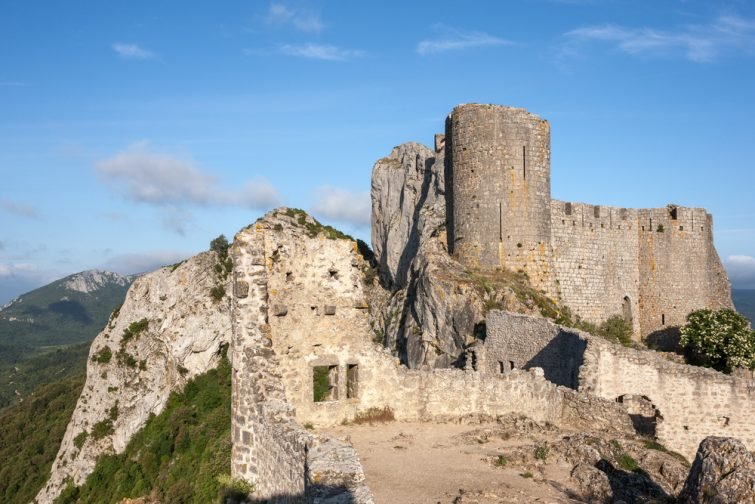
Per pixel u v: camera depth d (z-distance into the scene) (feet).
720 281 179.93
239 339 56.18
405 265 206.59
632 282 172.96
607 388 87.92
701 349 143.64
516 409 80.02
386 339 168.25
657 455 68.08
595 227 167.22
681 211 175.83
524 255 147.84
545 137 152.15
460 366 130.62
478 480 55.11
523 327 111.24
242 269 57.21
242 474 54.60
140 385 156.97
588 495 53.47
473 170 150.00
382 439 66.95
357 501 33.94
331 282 69.97
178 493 77.51
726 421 87.20
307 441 41.32
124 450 148.87
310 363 68.59
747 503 43.21
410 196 244.83
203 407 135.85
